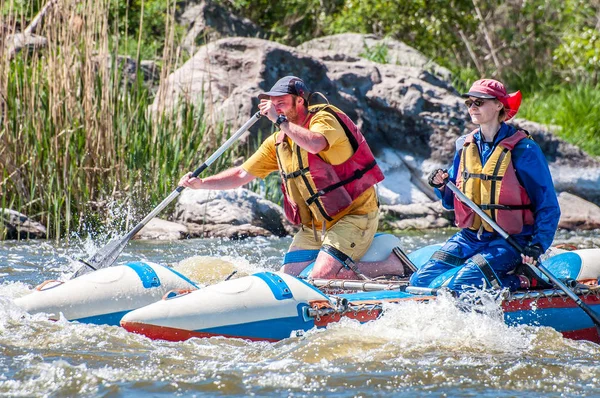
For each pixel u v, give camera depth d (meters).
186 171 36.28
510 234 18.45
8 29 32.88
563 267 20.30
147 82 46.94
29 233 32.06
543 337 17.83
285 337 17.31
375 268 21.42
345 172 21.02
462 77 69.06
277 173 40.22
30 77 34.19
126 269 18.64
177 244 31.88
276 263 28.23
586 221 41.62
